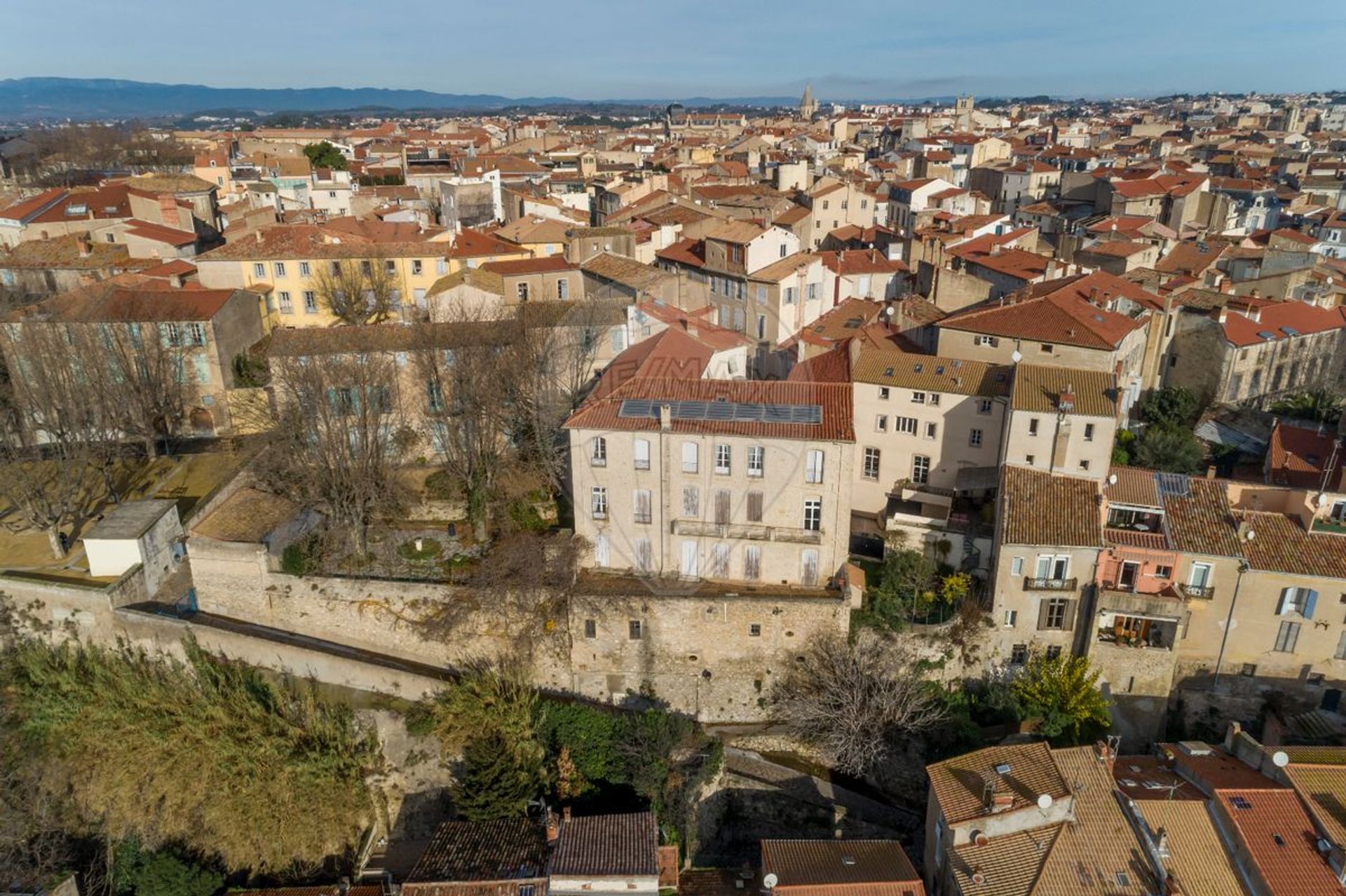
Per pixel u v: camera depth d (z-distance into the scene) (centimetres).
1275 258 10512
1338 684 5584
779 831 5575
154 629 6138
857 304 8194
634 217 11862
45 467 7381
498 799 5256
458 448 6488
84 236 10681
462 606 5916
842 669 5541
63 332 7438
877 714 5491
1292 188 16425
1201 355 8450
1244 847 4219
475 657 6066
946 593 5872
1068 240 11381
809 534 5566
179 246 10575
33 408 7131
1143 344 8188
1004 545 5597
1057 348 6919
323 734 5656
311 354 6312
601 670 5934
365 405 6338
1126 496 5922
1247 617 5612
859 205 13150
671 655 5847
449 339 6525
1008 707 5619
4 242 11494
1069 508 5753
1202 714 5847
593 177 18038
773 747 5766
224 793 5512
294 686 6081
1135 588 5684
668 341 5669
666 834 5212
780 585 5812
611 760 5572
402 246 9556
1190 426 8044
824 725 5588
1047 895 4078
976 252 10200
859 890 4475
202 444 8112
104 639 6241
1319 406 8031
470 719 5588
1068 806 4397
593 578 5938
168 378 7912
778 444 5378
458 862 4897
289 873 5553
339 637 6234
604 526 5850
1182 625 5525
